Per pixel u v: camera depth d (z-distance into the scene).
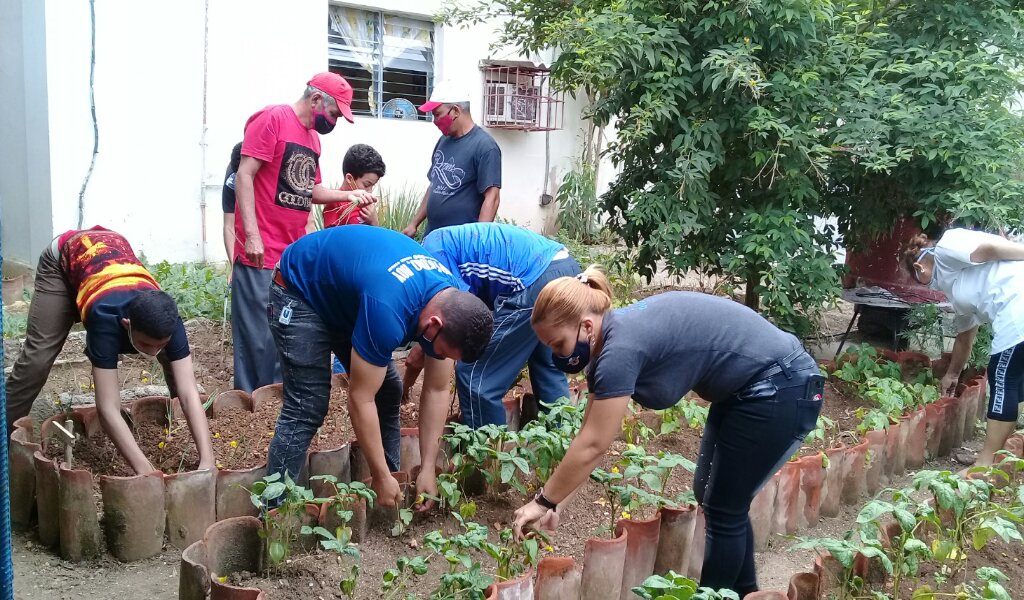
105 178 7.79
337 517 3.32
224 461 3.93
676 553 3.39
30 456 3.47
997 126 5.92
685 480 4.26
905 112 5.77
